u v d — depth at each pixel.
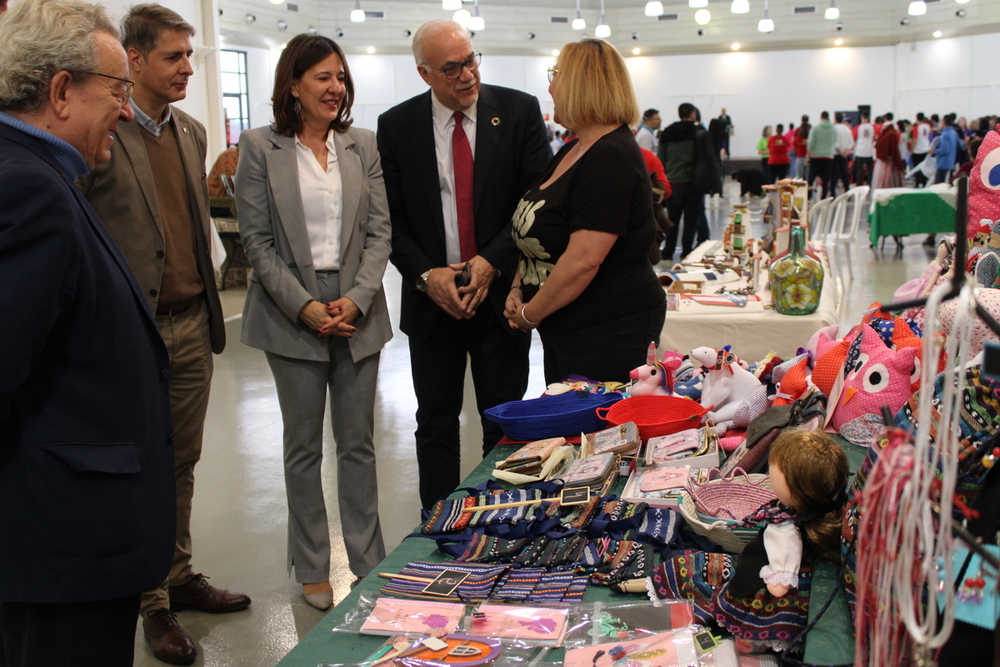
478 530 1.56
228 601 2.46
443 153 2.58
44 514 1.30
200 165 2.30
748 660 1.16
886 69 19.73
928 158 13.77
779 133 16.05
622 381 2.30
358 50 18.64
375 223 2.40
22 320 1.18
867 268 8.12
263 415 4.41
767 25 14.86
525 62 19.83
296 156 2.28
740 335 3.13
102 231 1.39
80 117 1.31
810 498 1.18
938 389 1.08
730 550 1.37
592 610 1.24
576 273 2.14
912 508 0.75
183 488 2.38
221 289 7.92
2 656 1.53
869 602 0.96
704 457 1.74
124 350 1.37
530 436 2.03
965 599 0.91
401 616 1.26
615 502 1.56
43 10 1.27
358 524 2.45
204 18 8.21
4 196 1.19
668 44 20.16
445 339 2.69
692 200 8.41
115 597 1.37
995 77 18.22
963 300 0.75
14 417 1.29
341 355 2.36
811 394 1.82
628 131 2.20
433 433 2.78
